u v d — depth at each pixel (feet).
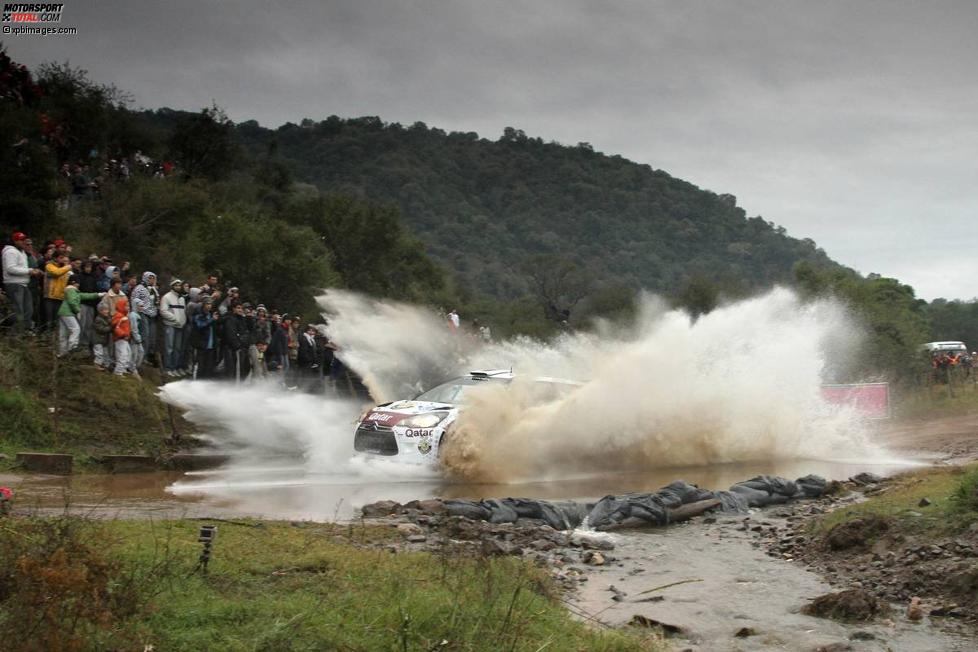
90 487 33.76
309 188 185.06
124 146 95.55
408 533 26.35
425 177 605.31
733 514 34.01
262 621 15.92
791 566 25.58
